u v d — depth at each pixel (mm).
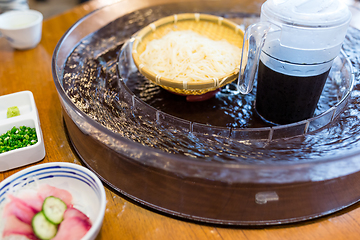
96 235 448
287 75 549
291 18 504
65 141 600
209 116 617
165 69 630
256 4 863
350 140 550
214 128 558
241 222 492
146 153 467
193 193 477
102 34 784
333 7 522
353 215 501
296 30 504
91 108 602
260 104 612
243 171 445
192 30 736
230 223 493
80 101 613
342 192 487
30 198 479
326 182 467
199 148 542
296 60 530
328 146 542
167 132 570
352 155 461
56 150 585
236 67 624
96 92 639
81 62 704
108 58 722
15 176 476
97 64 704
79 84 649
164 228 489
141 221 496
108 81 668
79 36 749
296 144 550
